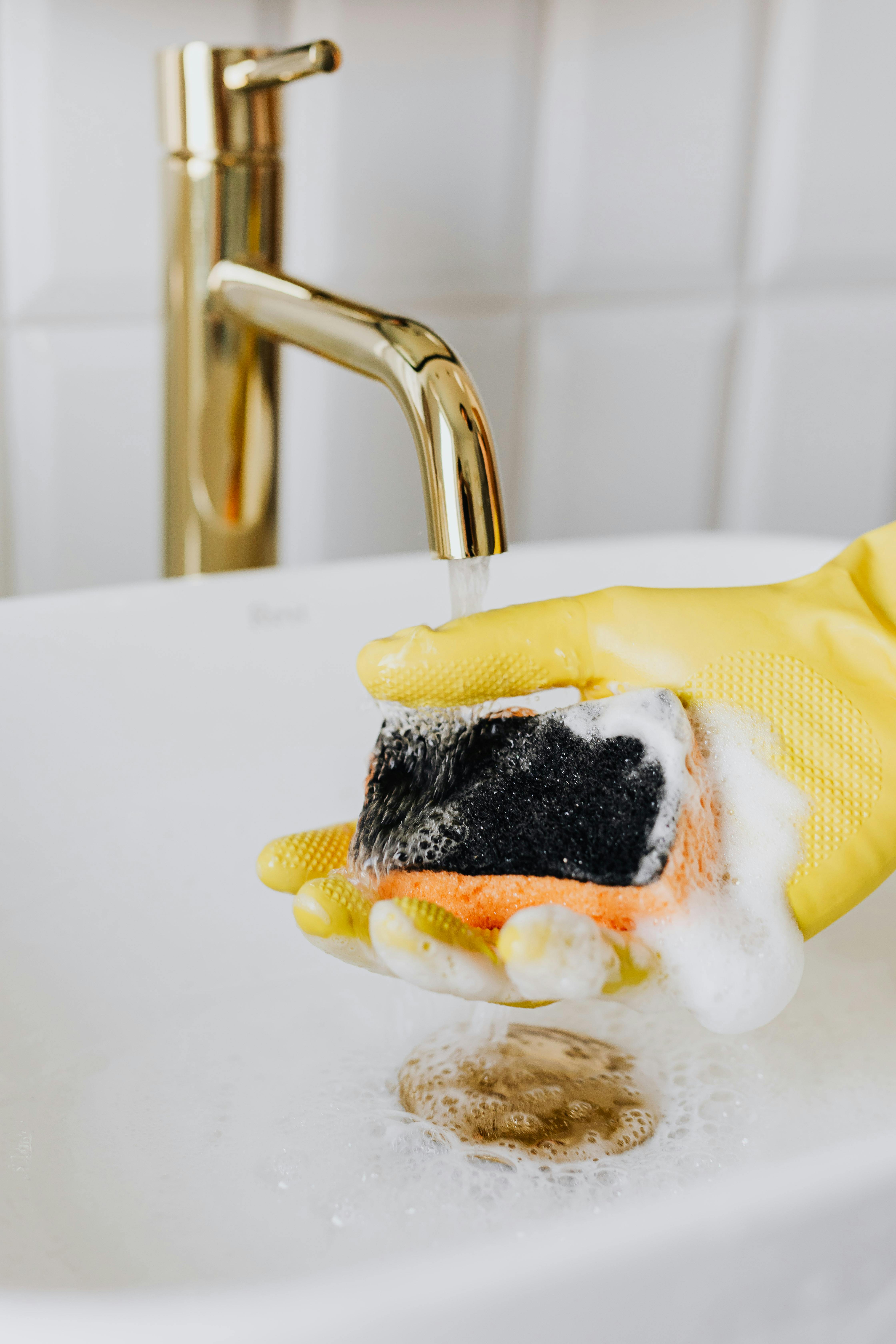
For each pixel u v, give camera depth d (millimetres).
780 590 516
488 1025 610
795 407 1003
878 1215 428
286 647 717
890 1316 440
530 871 484
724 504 1015
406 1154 555
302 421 881
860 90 937
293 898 657
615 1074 587
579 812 485
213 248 717
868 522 1057
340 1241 524
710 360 964
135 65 799
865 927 667
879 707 501
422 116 856
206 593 701
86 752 680
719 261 943
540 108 879
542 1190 538
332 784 726
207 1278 514
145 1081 595
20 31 774
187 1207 537
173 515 759
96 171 806
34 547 842
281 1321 366
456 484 593
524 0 858
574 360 927
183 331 731
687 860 478
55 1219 532
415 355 613
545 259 905
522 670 505
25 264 803
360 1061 605
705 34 899
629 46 885
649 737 487
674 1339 424
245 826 707
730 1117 567
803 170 940
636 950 475
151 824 688
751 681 501
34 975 636
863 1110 571
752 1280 424
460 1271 385
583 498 960
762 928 482
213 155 707
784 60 917
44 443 830
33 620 670
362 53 834
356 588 729
